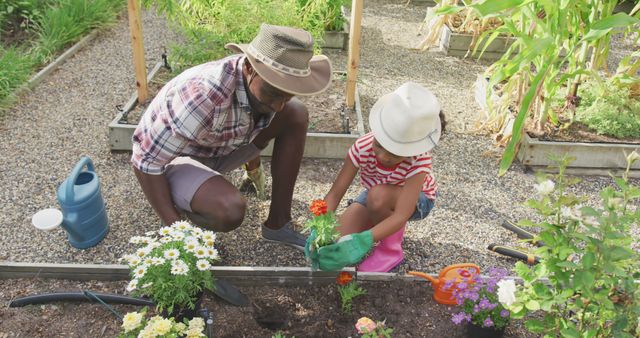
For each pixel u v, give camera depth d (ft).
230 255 8.98
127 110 12.21
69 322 7.55
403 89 7.45
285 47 6.40
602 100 12.69
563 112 13.05
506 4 8.67
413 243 9.57
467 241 9.71
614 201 5.60
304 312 7.86
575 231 6.01
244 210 7.93
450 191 11.16
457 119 13.98
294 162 8.61
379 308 7.91
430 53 18.30
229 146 8.07
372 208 8.46
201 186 7.79
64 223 8.51
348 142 11.79
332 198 8.34
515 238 9.88
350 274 8.25
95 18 18.51
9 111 13.32
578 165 11.88
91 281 8.30
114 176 11.04
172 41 18.03
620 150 11.62
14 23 17.81
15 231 9.39
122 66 16.15
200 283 7.06
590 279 5.64
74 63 16.19
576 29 10.57
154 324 6.07
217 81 6.97
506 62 11.50
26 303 7.73
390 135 7.32
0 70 13.82
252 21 13.16
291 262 8.90
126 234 9.41
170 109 7.13
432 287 8.27
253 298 8.10
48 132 12.54
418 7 23.20
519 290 6.68
